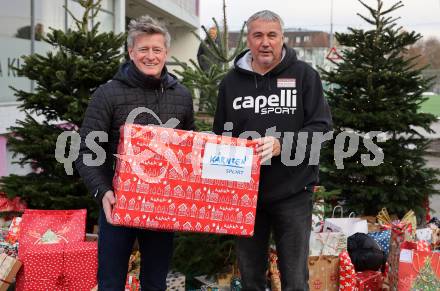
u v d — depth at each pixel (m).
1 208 4.71
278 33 3.18
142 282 3.18
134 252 4.15
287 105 3.24
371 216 6.04
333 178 6.19
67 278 3.80
